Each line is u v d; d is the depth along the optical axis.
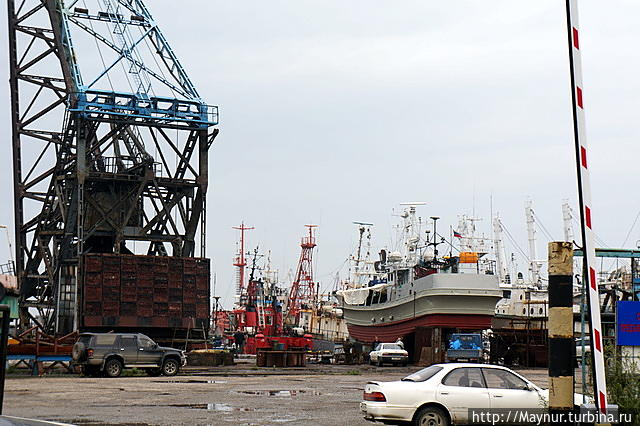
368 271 90.12
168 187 61.16
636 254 27.64
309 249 109.69
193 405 23.52
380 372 45.53
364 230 90.44
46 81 61.22
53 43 60.81
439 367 17.55
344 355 61.19
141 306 55.75
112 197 60.56
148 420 19.59
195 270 58.09
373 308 71.12
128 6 61.38
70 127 58.72
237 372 43.38
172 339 56.53
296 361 52.50
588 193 11.23
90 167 60.06
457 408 16.89
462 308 57.66
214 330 109.00
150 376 38.25
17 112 61.06
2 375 6.70
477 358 53.19
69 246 59.44
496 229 94.12
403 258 72.44
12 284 12.96
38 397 25.80
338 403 24.52
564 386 13.03
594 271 11.10
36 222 62.59
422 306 59.62
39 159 62.50
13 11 59.62
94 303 54.47
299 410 22.28
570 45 11.55
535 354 61.06
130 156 61.94
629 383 14.98
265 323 94.50
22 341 39.44
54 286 60.62
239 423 19.11
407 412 16.81
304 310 102.50
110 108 57.62
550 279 13.30
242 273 111.75
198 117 60.16
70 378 36.38
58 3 59.38
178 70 61.47
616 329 23.88
